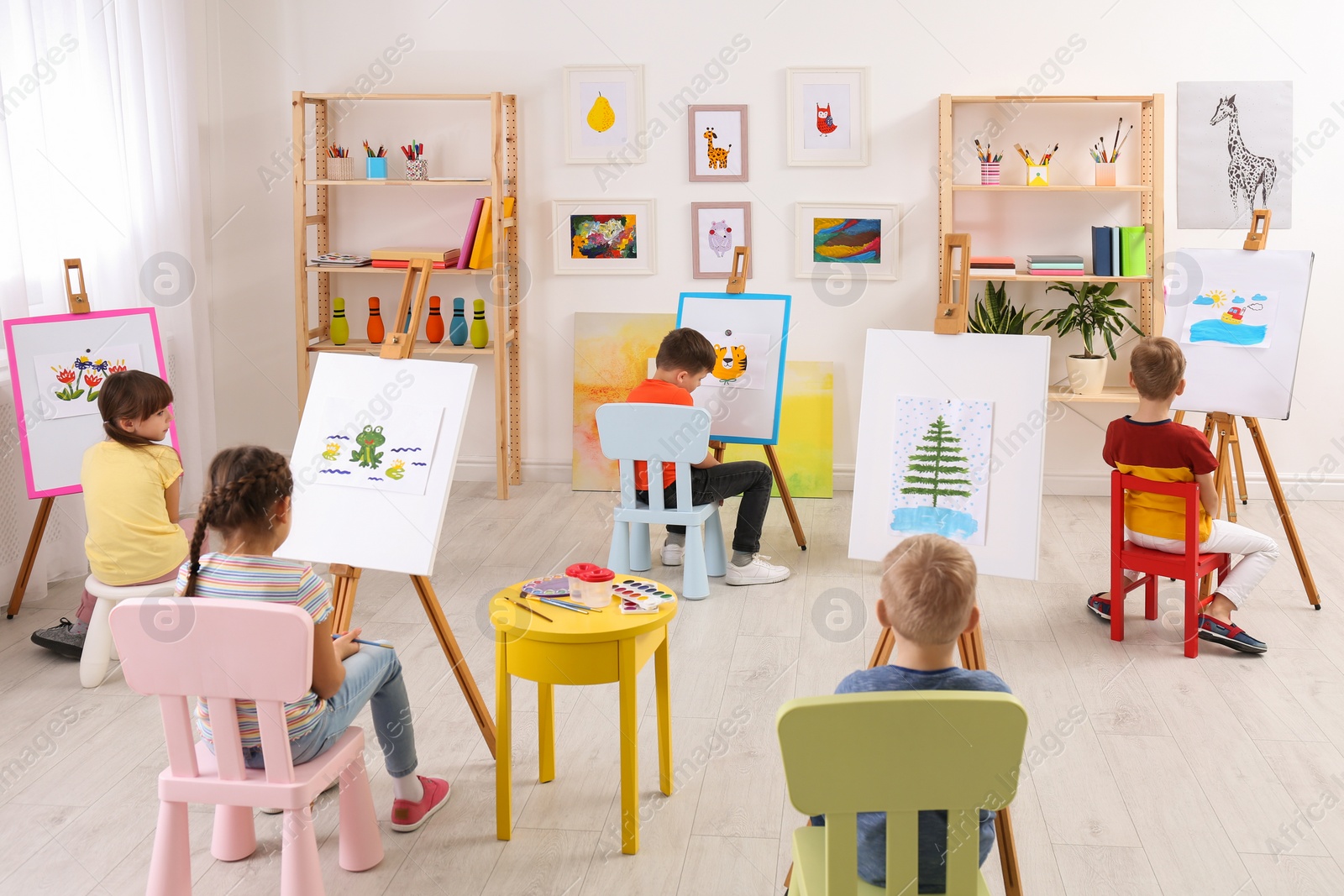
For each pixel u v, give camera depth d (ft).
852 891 5.33
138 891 7.84
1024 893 7.71
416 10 17.97
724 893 7.74
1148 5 16.70
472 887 7.84
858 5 17.19
